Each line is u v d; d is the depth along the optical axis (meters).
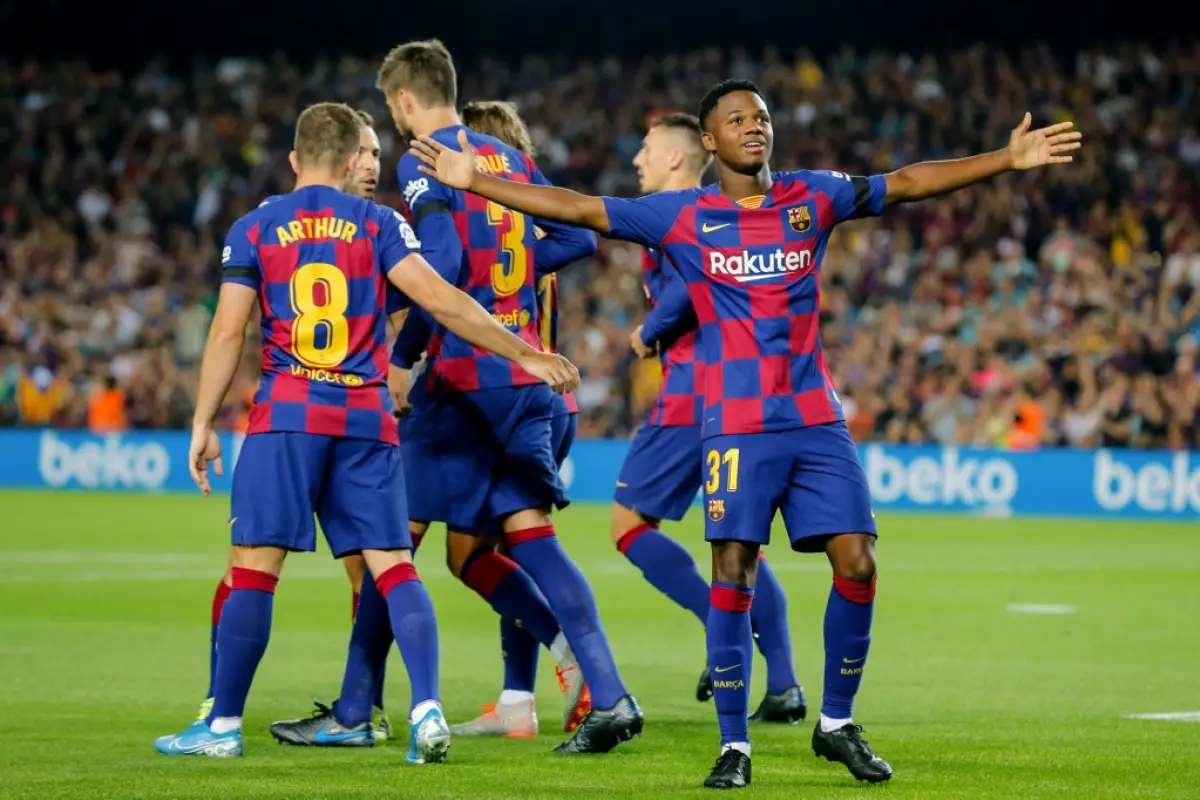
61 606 36.56
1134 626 34.34
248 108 111.31
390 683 26.14
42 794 16.50
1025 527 65.00
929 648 30.73
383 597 19.53
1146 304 82.00
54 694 24.23
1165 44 111.31
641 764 19.02
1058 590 41.91
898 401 77.50
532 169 22.28
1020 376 75.12
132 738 20.44
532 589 21.42
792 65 117.75
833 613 17.84
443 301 19.05
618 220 17.77
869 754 17.84
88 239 102.88
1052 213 93.19
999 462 73.12
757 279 17.55
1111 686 25.92
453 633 32.94
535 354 19.00
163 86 115.06
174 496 79.50
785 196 17.70
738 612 17.72
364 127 21.73
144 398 87.62
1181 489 69.56
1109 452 71.25
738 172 17.62
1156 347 76.81
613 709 19.75
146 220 104.25
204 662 28.00
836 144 103.06
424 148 18.00
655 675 27.33
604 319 87.00
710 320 17.89
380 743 20.47
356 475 19.19
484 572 21.44
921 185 18.02
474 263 21.28
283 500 18.98
